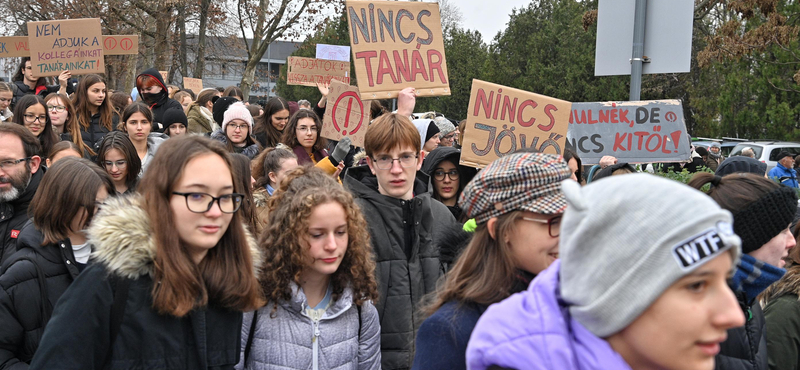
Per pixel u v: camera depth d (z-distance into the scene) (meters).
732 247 1.05
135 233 1.85
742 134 24.94
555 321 1.25
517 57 34.84
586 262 1.14
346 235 2.53
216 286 2.00
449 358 1.68
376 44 4.43
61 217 2.79
